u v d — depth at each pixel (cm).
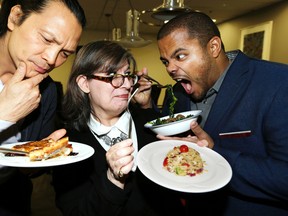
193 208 144
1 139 108
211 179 97
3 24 99
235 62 128
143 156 107
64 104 135
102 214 98
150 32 905
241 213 127
